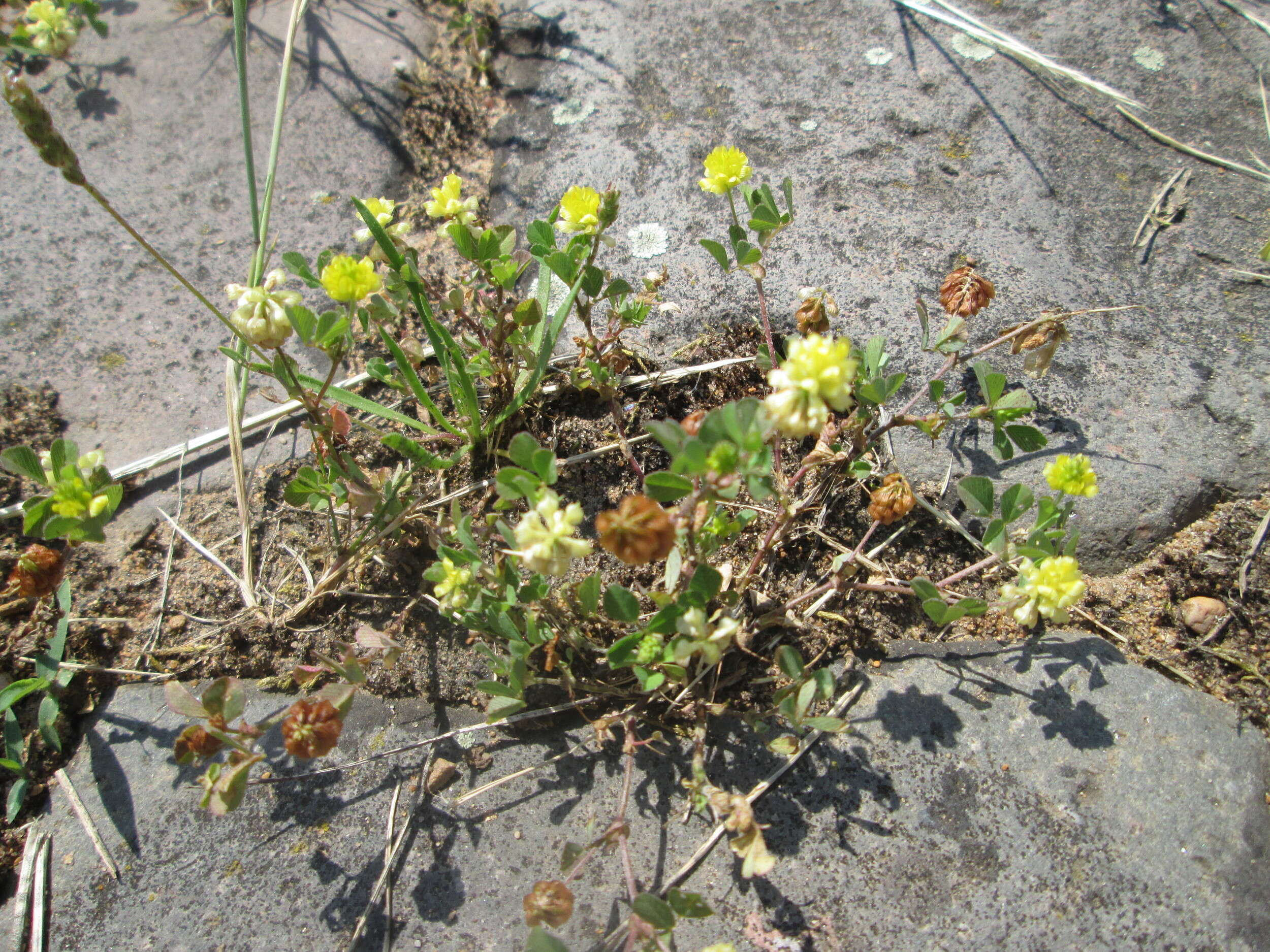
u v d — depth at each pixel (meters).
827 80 0.31
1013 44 0.30
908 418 0.22
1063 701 0.21
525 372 0.24
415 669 0.22
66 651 0.23
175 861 0.20
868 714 0.21
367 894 0.20
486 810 0.21
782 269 0.27
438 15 0.34
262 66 0.33
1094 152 0.29
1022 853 0.19
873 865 0.20
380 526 0.23
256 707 0.22
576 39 0.33
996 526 0.20
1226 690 0.22
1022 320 0.26
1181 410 0.24
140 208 0.30
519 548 0.19
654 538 0.18
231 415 0.25
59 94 0.32
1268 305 0.26
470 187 0.30
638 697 0.21
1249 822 0.20
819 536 0.23
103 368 0.27
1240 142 0.29
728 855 0.20
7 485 0.25
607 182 0.29
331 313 0.21
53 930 0.20
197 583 0.23
